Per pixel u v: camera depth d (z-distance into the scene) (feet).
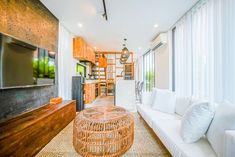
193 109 4.49
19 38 5.92
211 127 4.05
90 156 4.77
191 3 7.80
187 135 4.33
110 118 5.42
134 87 13.16
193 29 8.23
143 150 5.82
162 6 8.08
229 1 5.63
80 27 11.50
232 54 5.55
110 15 9.22
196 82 8.01
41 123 5.81
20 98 6.38
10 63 5.40
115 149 5.01
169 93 8.38
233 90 5.53
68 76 12.53
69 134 7.36
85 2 7.72
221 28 6.10
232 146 2.82
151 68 19.92
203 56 7.35
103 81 23.43
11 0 5.68
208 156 3.58
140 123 9.16
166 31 12.21
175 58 10.62
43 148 5.92
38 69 7.27
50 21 9.04
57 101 9.07
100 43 16.63
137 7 8.16
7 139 4.09
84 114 6.03
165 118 6.84
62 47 11.08
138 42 16.06
